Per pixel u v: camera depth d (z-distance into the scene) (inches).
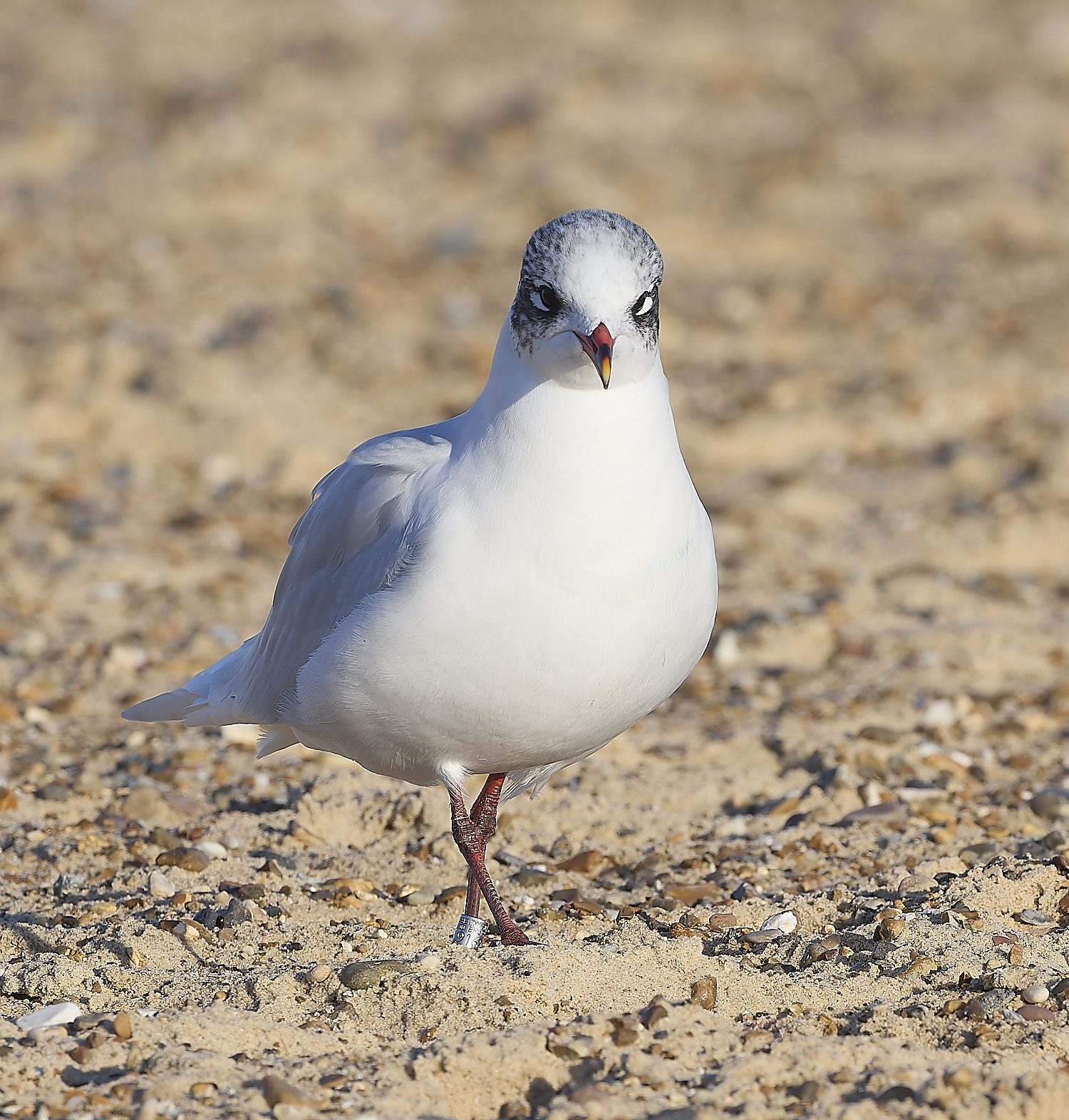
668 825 405.1
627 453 290.4
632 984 298.7
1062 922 332.8
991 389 750.5
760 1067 265.0
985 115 1145.4
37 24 1255.5
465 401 736.3
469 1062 267.4
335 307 828.0
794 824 402.0
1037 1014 286.4
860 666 518.0
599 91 1146.7
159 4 1298.0
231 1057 272.7
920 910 339.0
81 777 417.4
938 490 662.5
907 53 1259.2
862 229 965.8
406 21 1282.0
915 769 433.4
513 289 863.7
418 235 934.4
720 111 1138.7
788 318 838.5
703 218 959.0
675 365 784.3
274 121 1058.7
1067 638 535.8
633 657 297.1
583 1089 257.4
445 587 290.2
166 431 695.1
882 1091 257.4
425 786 398.9
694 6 1355.8
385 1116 253.0
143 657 507.2
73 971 302.0
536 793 355.6
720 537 625.6
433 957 306.3
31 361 733.3
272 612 341.1
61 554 588.7
